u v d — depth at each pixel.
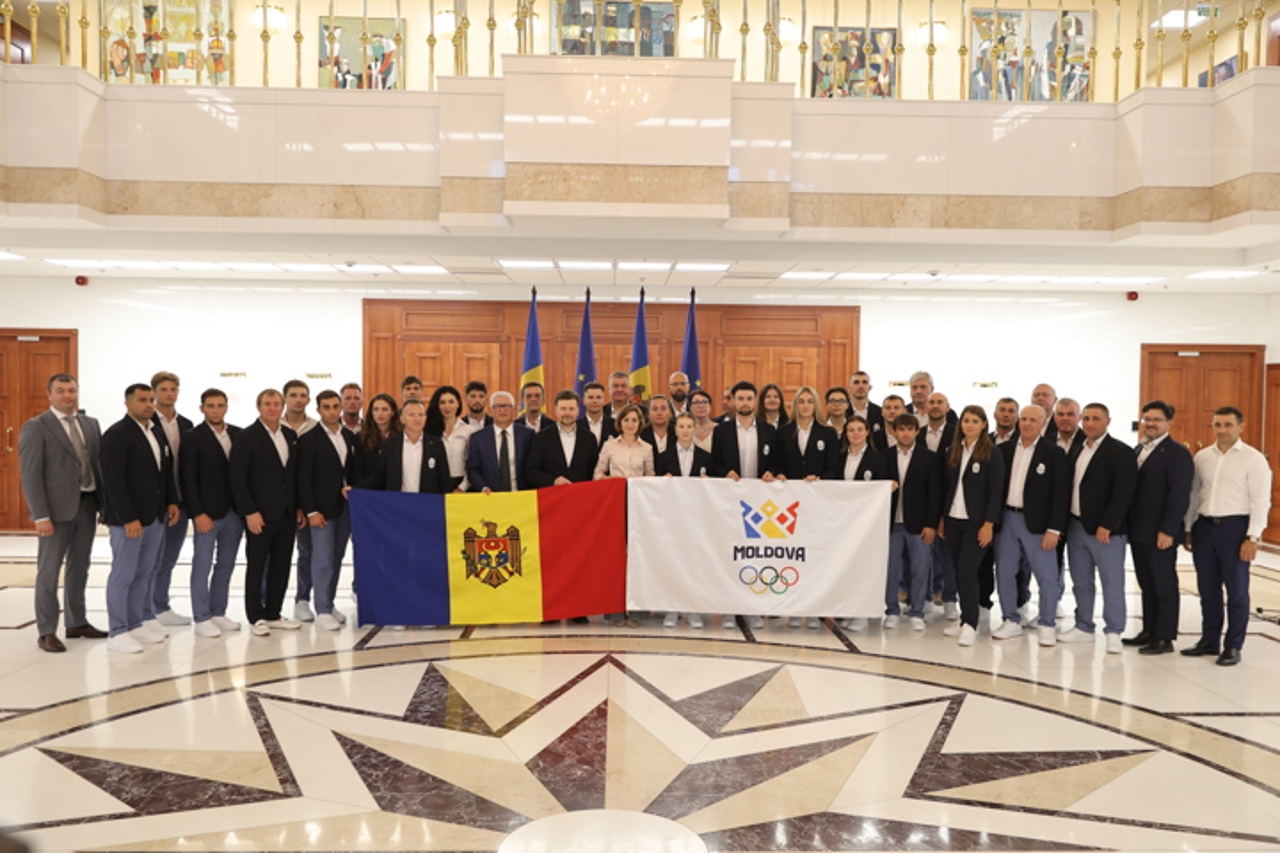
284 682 5.74
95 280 12.34
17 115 7.83
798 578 6.98
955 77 13.34
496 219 8.39
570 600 7.04
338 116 8.48
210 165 8.41
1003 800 4.18
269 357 12.54
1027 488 6.85
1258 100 7.70
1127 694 5.70
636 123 8.18
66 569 6.77
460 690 5.61
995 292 12.73
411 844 3.70
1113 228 8.68
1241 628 6.39
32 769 4.41
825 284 12.05
